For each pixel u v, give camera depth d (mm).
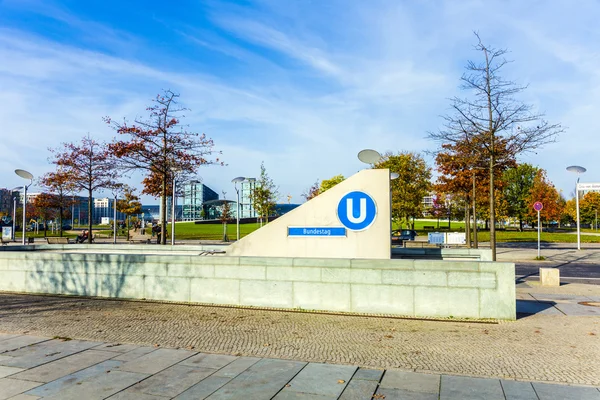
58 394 4797
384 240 11281
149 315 9242
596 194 74812
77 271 11781
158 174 26609
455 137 17312
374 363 5957
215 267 10500
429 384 5105
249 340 7219
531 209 55281
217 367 5734
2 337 7355
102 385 5074
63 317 9055
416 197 43906
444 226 72562
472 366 5812
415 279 9156
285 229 11914
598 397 4680
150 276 11055
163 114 23562
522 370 5633
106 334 7598
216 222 80062
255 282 10164
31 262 12336
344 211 11539
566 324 8320
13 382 5168
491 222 15992
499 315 8734
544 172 57500
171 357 6188
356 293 9477
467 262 8906
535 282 14531
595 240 38781
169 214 100562
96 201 156375
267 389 4945
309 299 9773
